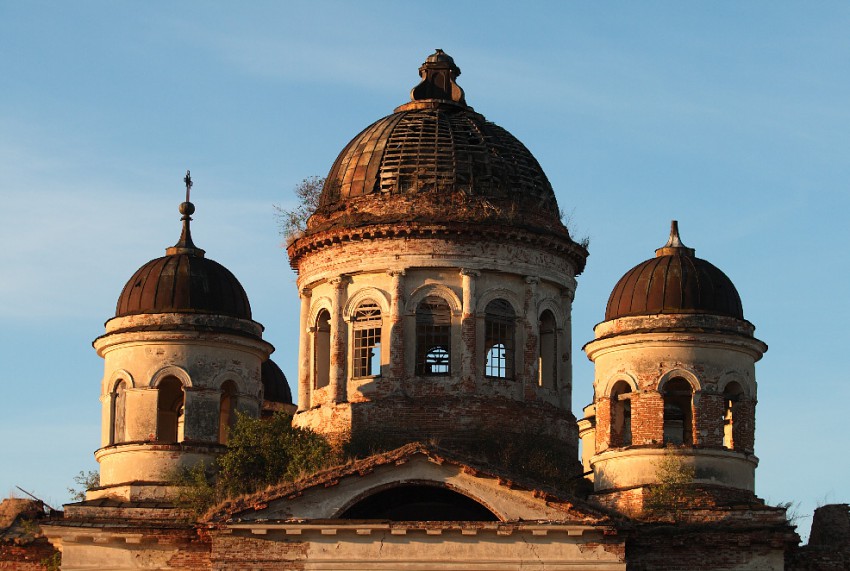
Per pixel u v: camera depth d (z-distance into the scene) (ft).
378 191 193.47
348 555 161.99
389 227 189.16
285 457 178.81
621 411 178.60
